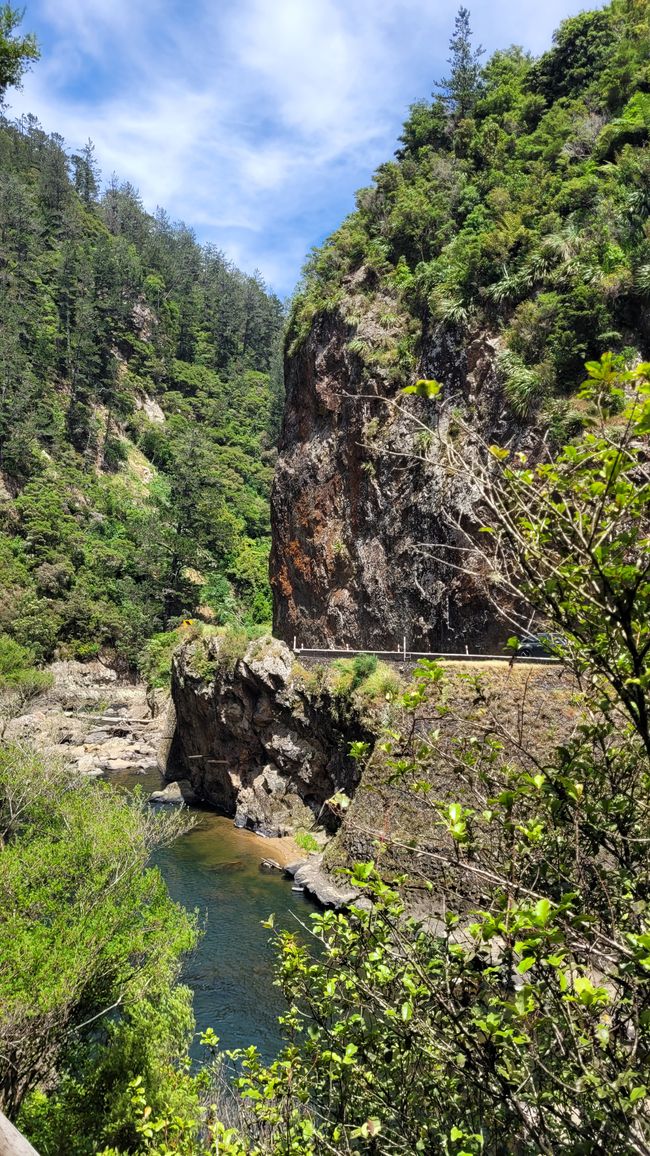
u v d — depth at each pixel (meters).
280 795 28.16
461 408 27.47
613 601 2.83
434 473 27.73
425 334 30.50
